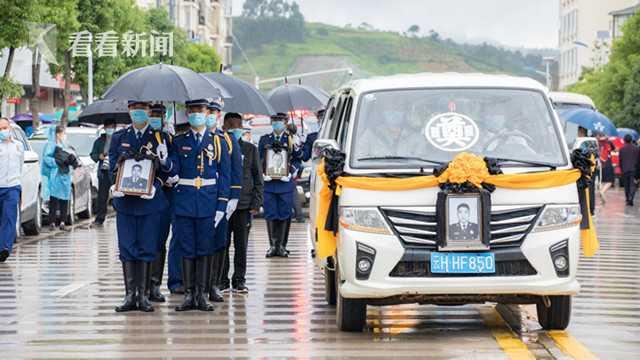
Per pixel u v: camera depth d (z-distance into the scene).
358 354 13.61
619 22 154.88
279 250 25.58
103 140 34.62
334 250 14.92
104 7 64.75
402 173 14.42
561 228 14.41
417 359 13.29
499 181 14.28
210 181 17.22
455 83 15.52
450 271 14.17
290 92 28.50
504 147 14.94
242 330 15.44
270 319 16.39
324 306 17.70
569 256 14.41
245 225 19.42
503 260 14.25
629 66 89.31
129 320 16.36
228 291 19.45
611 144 48.97
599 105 91.81
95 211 40.19
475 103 15.34
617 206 48.28
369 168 14.72
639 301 18.20
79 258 25.16
